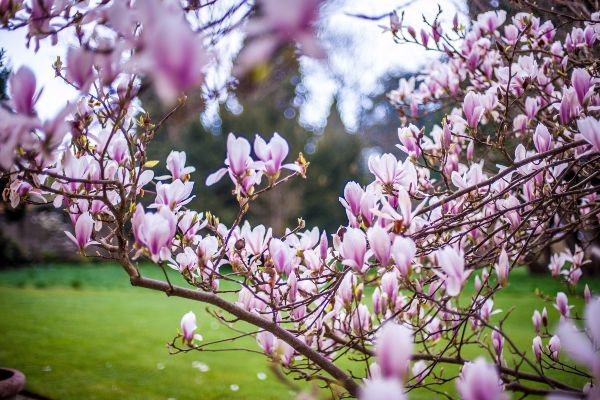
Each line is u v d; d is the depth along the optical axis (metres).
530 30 1.71
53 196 1.21
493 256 1.30
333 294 1.10
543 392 1.32
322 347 1.42
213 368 3.68
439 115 2.90
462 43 1.92
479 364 0.46
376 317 1.44
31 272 11.28
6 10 0.78
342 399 1.22
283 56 0.41
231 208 11.52
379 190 1.12
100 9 0.69
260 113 12.11
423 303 1.26
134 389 3.21
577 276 1.75
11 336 4.68
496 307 5.80
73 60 0.60
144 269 11.15
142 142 1.12
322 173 11.66
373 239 0.83
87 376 3.48
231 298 5.13
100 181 0.90
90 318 5.71
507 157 1.23
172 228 0.90
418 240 1.17
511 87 1.56
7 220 11.60
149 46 0.37
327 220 11.89
